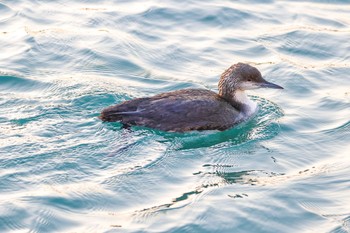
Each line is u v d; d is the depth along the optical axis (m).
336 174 13.71
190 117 15.05
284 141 15.12
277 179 13.51
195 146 14.77
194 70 17.95
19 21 19.83
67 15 20.27
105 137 14.44
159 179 13.30
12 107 15.51
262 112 16.36
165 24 20.02
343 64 18.53
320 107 16.53
